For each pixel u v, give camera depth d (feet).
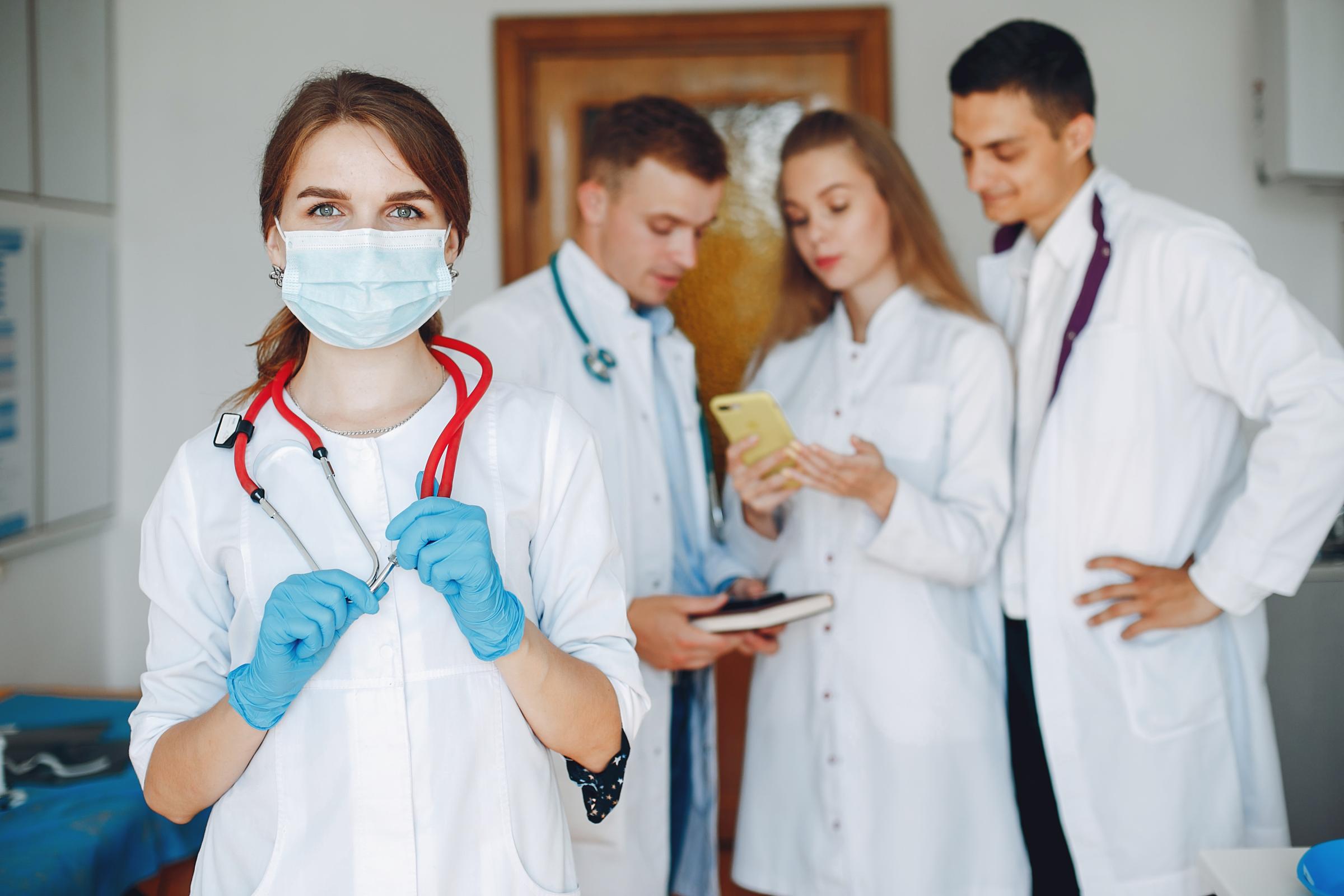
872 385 6.30
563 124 9.18
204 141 9.25
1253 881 3.89
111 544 9.42
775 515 6.73
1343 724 7.48
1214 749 5.69
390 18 9.16
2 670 8.00
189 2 9.18
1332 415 5.12
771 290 9.19
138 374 9.39
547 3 9.11
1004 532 6.18
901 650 5.87
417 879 3.01
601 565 3.44
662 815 5.94
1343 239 8.97
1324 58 8.32
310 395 3.28
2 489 7.66
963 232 9.08
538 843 3.23
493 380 3.53
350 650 3.02
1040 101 5.87
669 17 8.98
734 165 9.15
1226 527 5.47
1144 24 8.93
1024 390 6.22
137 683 9.50
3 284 7.65
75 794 5.28
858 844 5.87
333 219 3.13
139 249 9.32
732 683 9.37
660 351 6.54
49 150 8.25
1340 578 7.45
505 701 3.16
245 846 3.08
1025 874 5.85
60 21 8.39
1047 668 5.85
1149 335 5.73
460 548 2.70
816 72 9.08
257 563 3.08
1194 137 8.97
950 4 8.98
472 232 9.18
